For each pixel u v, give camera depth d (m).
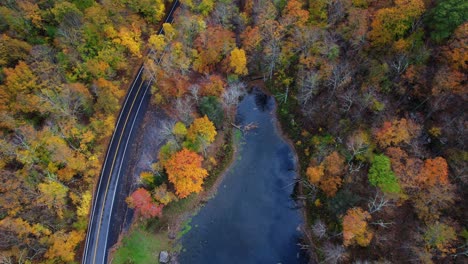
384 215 54.94
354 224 50.25
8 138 59.84
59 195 58.69
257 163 73.06
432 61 58.16
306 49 70.88
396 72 61.53
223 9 75.62
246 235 64.94
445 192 48.38
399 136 53.69
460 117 54.16
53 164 60.97
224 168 71.88
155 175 65.12
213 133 65.31
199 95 74.00
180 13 82.19
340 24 68.00
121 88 80.44
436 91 54.66
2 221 51.44
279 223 65.94
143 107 77.81
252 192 69.69
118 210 65.56
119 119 76.38
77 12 70.50
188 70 78.31
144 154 71.38
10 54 65.25
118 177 69.12
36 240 55.00
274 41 71.81
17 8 72.31
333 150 64.12
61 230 58.41
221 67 78.56
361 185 58.09
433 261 48.66
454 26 54.25
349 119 65.88
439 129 54.81
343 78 64.69
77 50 71.50
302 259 61.56
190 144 64.38
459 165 51.56
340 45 68.56
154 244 63.22
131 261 61.25
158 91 76.69
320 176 60.38
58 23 74.00
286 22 70.12
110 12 75.88
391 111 60.75
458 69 54.66
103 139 73.25
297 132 74.06
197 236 64.81
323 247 59.34
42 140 59.31
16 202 54.41
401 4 59.06
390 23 60.09
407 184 50.22
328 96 71.19
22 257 52.84
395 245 52.66
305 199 67.00
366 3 66.56
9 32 69.38
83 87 68.25
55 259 56.22
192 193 67.75
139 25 82.00
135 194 59.81
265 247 63.44
